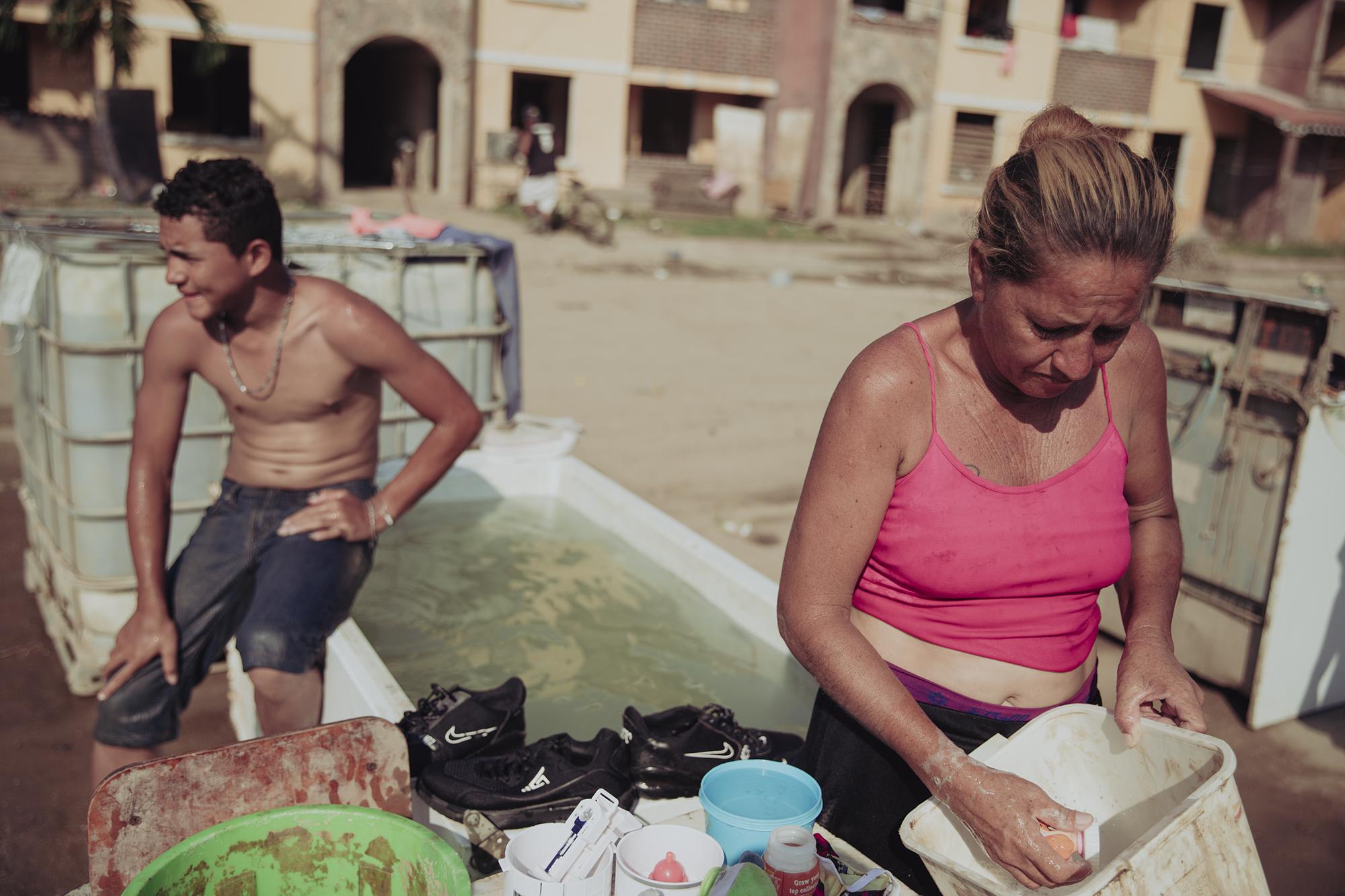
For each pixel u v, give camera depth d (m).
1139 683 1.67
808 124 22.47
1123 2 25.80
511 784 2.17
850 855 1.74
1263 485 3.74
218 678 3.88
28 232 3.71
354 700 2.59
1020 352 1.46
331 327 2.89
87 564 3.59
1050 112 1.61
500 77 20.48
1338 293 18.06
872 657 1.59
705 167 22.83
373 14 18.92
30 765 3.24
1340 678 3.94
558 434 4.52
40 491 3.99
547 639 3.33
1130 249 1.35
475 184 20.39
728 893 1.36
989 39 23.78
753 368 9.39
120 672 2.75
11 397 7.43
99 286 3.45
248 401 2.94
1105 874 1.32
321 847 1.55
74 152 17.64
